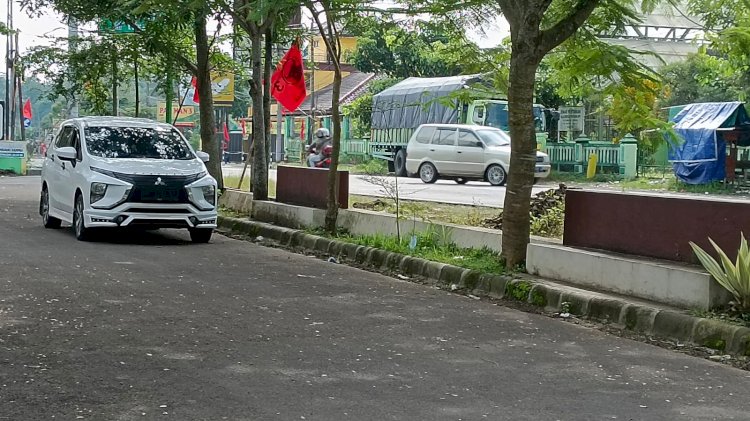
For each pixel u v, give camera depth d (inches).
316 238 563.8
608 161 1411.2
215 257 509.0
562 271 406.3
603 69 437.4
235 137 2415.1
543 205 616.7
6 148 1464.1
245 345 292.4
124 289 387.5
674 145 478.6
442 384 252.2
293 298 383.6
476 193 962.7
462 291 423.2
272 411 221.9
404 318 347.6
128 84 1296.8
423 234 515.5
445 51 522.0
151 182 550.3
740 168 1119.6
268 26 689.6
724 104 1117.1
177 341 295.0
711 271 331.9
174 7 659.4
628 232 395.2
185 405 225.3
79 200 563.8
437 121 1465.3
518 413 226.5
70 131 616.7
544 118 1467.8
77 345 285.4
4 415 214.8
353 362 274.4
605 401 240.2
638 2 437.7
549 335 327.3
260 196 697.6
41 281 398.6
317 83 2298.2
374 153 1685.5
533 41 415.2
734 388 259.8
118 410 220.4
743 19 437.1
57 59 902.4
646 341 325.7
